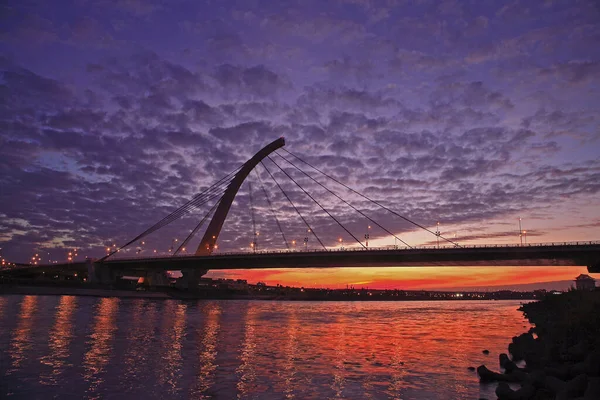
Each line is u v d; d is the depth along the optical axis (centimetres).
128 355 2850
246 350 3250
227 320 6297
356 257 9800
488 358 3003
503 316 8688
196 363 2639
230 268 13325
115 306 8481
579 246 7625
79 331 4025
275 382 2180
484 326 6000
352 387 2097
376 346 3650
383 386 2122
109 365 2495
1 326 4156
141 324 4978
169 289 16050
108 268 15600
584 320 2850
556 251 7775
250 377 2280
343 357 3016
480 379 2275
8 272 18100
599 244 7512
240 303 15112
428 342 3962
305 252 10125
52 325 4419
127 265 14888
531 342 2986
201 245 13262
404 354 3188
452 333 4912
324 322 6481
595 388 1488
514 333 4919
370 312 10288
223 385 2091
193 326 5069
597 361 1988
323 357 3002
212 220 13688
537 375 1888
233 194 14175
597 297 4631
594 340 2541
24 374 2209
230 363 2675
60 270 17025
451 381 2231
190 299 15475
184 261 12644
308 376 2338
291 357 2972
